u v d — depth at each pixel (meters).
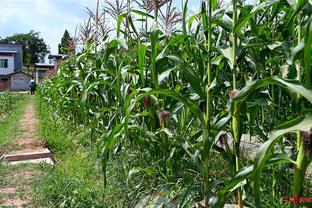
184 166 3.68
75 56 6.78
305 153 1.91
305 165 1.99
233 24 2.53
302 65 2.21
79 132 7.40
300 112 2.05
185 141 2.85
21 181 4.83
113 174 4.29
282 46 2.51
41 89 17.94
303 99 2.14
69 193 3.89
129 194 3.71
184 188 3.20
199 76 2.89
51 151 7.07
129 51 4.26
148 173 3.51
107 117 5.85
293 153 2.53
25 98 26.70
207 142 2.45
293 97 2.19
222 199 2.11
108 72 4.96
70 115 8.48
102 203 3.75
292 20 2.47
